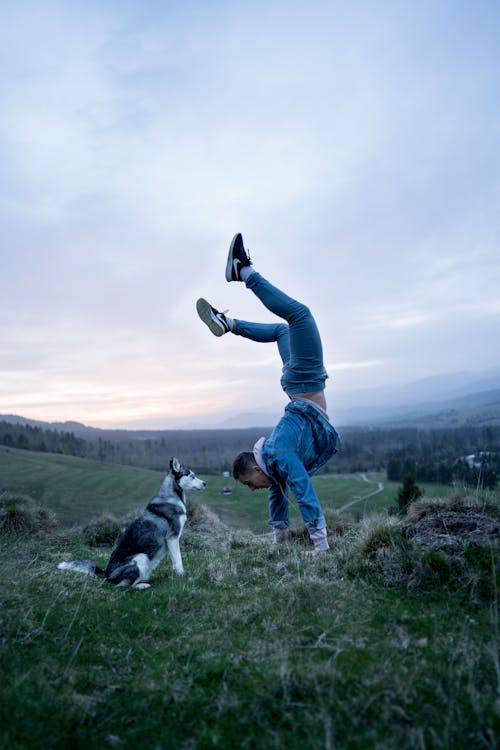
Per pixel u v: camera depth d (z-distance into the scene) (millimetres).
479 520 5070
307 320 5500
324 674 2961
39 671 3137
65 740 2482
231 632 3762
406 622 3688
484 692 2748
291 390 5820
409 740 2387
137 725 2643
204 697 2881
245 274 5691
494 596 3877
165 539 6027
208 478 63031
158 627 3971
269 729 2553
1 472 49312
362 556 4934
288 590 4406
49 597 4496
